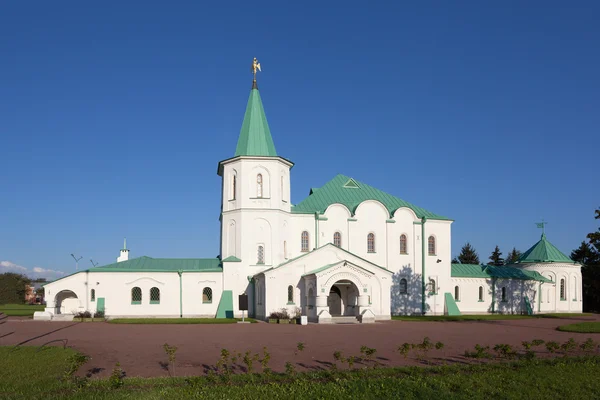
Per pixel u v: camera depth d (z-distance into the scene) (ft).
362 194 217.15
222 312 183.21
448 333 129.49
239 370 74.95
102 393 59.06
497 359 84.12
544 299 246.68
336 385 64.08
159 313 187.83
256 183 193.36
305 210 204.95
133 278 188.44
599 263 278.26
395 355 89.40
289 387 62.95
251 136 196.13
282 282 175.73
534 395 61.82
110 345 101.91
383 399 59.31
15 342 106.52
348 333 128.06
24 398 56.29
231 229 193.88
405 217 211.61
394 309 205.87
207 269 190.49
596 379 69.51
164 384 63.77
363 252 204.64
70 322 168.14
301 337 117.80
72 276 185.26
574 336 125.18
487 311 229.86
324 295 166.71
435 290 212.84
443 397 60.03
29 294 454.40
